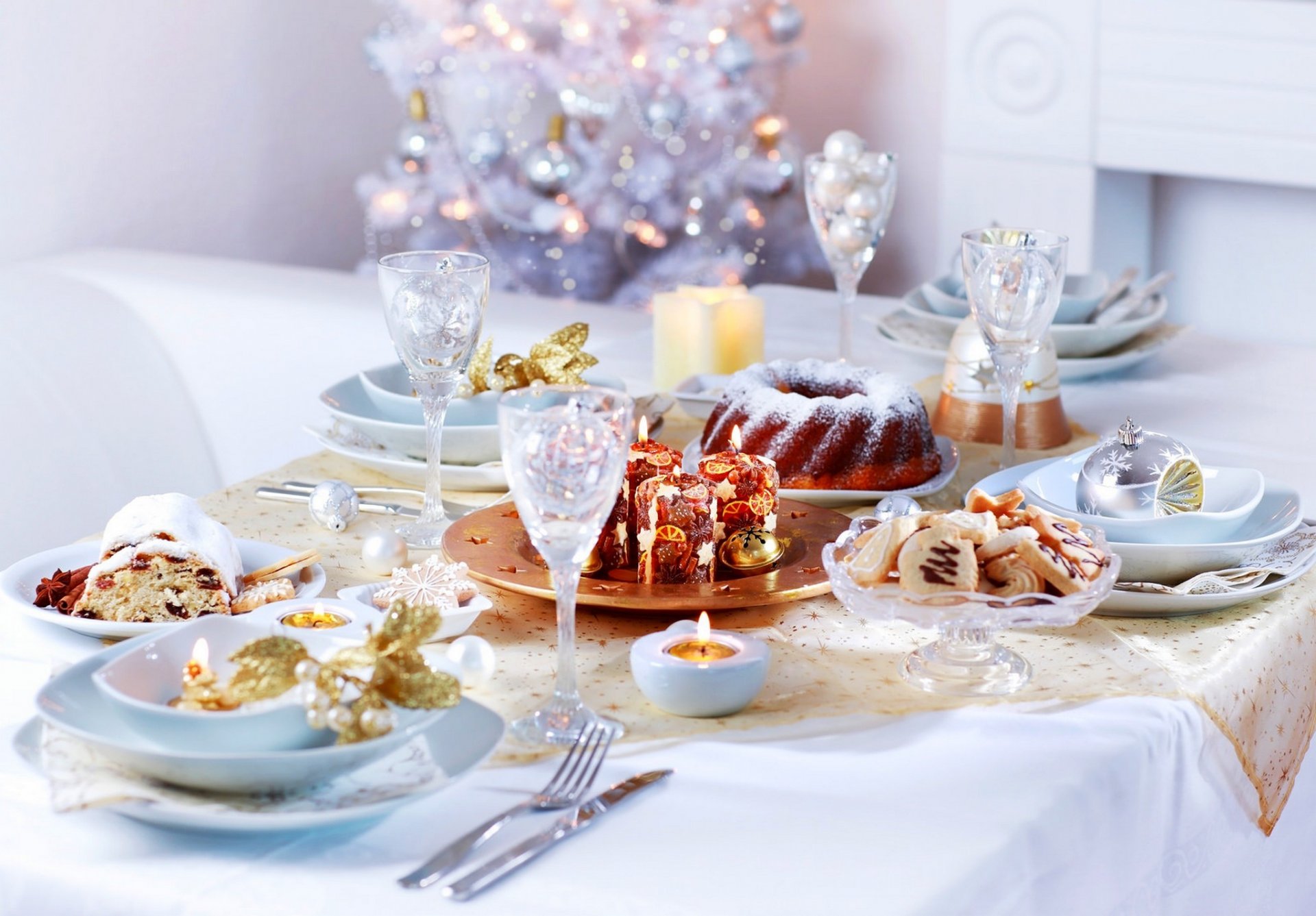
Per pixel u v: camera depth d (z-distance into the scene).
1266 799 2.50
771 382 2.85
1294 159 6.02
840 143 3.01
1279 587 2.53
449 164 6.63
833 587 2.40
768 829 2.25
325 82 6.93
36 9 5.24
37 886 2.22
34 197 5.34
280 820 2.20
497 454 2.80
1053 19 6.45
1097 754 2.33
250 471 4.54
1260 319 6.58
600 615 2.53
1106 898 2.33
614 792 2.27
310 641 2.31
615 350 3.33
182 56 6.00
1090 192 6.59
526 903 2.18
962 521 2.41
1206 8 6.05
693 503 2.51
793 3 7.70
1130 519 2.59
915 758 2.32
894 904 2.18
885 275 7.89
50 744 2.25
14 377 4.17
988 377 2.95
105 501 4.20
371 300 4.45
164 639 2.31
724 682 2.36
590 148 6.63
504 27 6.45
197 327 4.56
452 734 2.29
